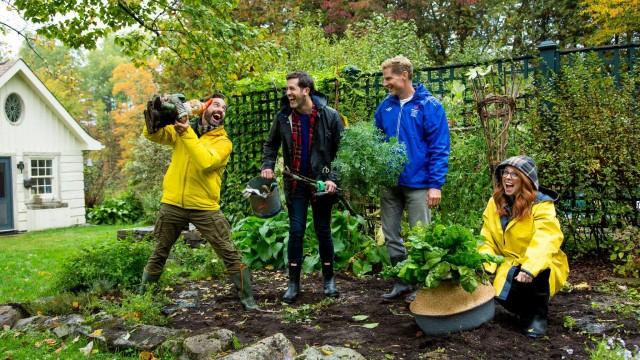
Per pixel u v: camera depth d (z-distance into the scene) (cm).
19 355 349
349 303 433
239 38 676
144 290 452
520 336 333
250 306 430
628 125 530
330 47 1212
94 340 365
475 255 322
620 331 344
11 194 1579
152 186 1798
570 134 546
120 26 733
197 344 328
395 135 435
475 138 559
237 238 623
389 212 447
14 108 1595
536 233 345
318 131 444
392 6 2181
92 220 1811
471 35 2198
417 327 360
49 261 815
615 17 1413
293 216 454
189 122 421
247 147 766
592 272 518
